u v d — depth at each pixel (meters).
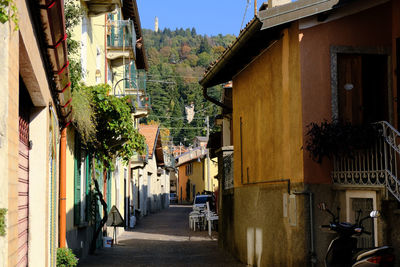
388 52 10.02
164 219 37.12
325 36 9.86
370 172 8.56
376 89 10.05
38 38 5.98
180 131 91.19
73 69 10.94
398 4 9.82
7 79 3.68
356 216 9.12
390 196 8.10
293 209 9.98
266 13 9.48
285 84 10.50
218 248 18.12
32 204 7.25
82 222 14.47
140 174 38.22
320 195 9.59
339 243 7.49
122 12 25.02
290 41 10.16
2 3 3.60
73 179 13.30
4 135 3.66
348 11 9.88
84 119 11.91
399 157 8.95
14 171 4.17
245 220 13.95
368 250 6.59
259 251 12.47
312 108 9.73
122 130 15.11
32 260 7.25
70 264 10.30
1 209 3.59
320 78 9.80
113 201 22.77
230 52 11.58
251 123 13.18
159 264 13.73
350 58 10.02
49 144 7.72
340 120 9.43
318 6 9.55
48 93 7.48
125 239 21.72
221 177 18.20
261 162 12.32
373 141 8.70
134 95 24.95
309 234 9.51
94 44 17.52
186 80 86.81
